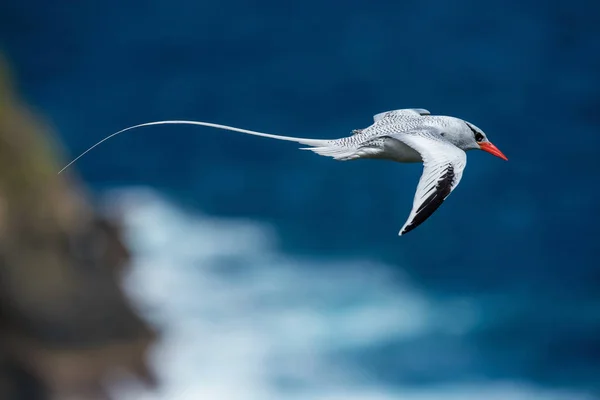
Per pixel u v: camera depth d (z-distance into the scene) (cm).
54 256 2428
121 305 2552
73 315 2414
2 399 2244
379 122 1453
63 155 2748
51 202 2502
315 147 1404
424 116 1466
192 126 6259
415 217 1112
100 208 2689
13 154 2486
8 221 2377
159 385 2684
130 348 2550
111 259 2580
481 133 1452
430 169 1166
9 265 2319
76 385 2381
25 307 2322
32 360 2320
